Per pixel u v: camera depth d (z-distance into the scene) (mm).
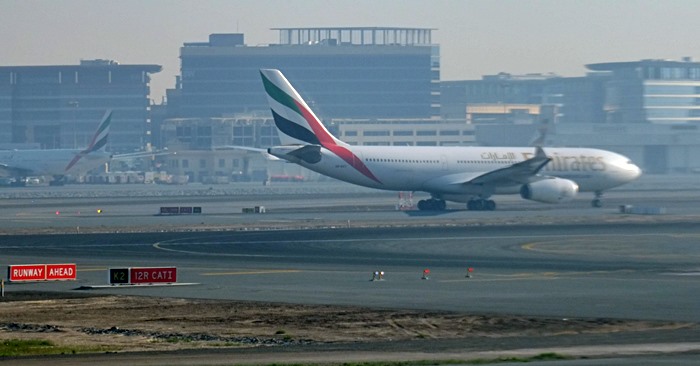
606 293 132500
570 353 84625
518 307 119125
